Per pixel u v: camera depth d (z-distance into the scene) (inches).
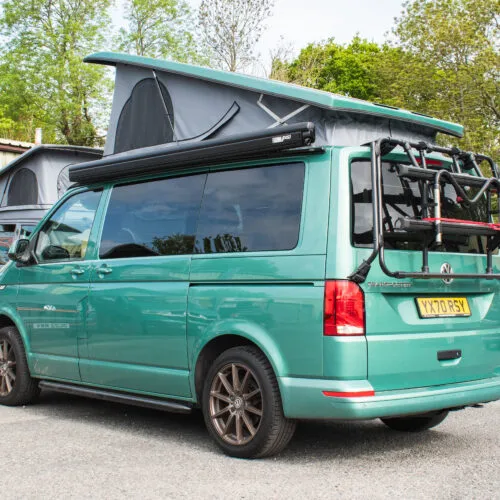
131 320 230.1
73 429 239.8
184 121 259.1
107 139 291.0
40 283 269.4
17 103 1581.0
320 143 210.1
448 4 1155.9
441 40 1115.3
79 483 174.6
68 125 1598.2
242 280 199.8
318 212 187.5
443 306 199.5
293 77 974.4
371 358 180.2
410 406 184.4
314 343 181.5
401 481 177.2
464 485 174.1
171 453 205.0
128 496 164.2
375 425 251.6
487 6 1103.0
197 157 219.1
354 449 212.4
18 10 1560.0
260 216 201.9
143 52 1567.4
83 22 1587.1
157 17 1571.1
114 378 237.5
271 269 193.0
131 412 273.1
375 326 182.4
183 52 1555.1
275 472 184.5
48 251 271.3
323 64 1003.3
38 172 484.4
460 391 196.7
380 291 184.2
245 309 197.2
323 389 179.2
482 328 210.5
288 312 187.2
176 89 263.7
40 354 269.3
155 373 222.2
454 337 199.2
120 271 237.0
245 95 237.3
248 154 206.2
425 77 1135.0
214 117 248.1
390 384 184.2
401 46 1185.4
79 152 496.4
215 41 938.7
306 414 182.9
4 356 288.0
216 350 211.8
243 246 203.2
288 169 199.2
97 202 258.1
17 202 501.0
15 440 222.1
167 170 234.5
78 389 252.1
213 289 207.0
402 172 179.3
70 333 253.9
